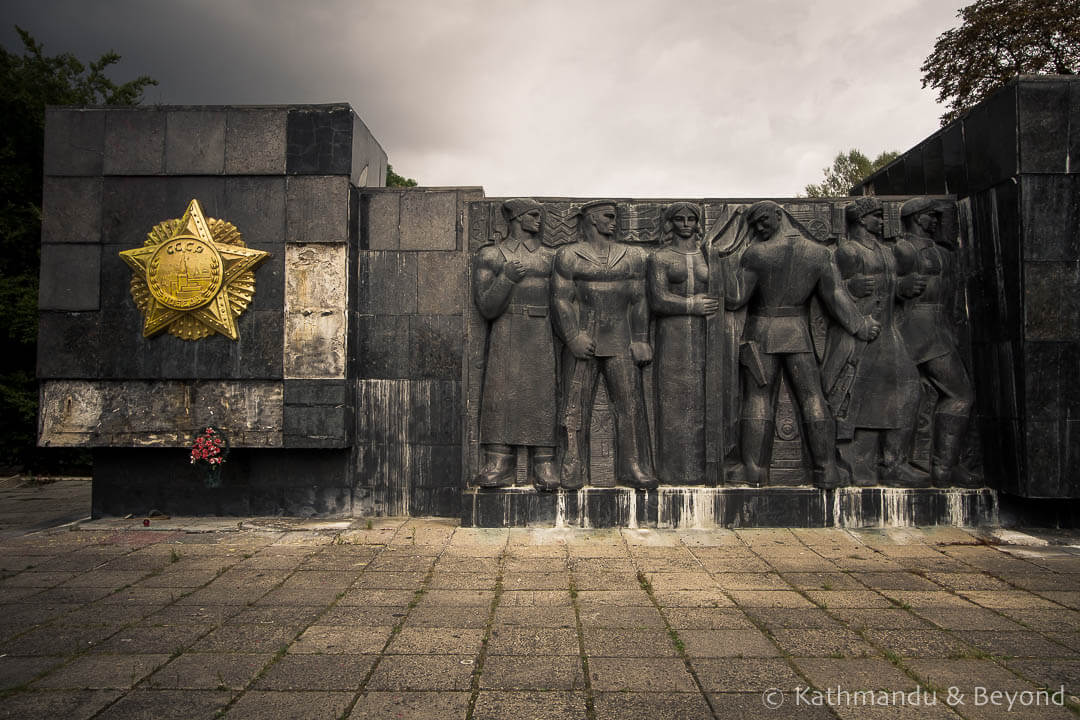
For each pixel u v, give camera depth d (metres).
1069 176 7.09
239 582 5.81
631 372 7.51
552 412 7.45
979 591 5.52
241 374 8.11
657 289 7.53
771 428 7.62
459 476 8.45
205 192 8.23
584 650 4.31
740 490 7.47
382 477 8.47
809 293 7.60
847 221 7.84
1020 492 7.10
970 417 7.80
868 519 7.50
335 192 8.18
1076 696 3.70
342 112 8.23
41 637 4.55
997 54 15.69
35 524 8.62
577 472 7.45
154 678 3.91
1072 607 5.14
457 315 8.52
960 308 7.84
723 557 6.50
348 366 8.22
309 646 4.38
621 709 3.54
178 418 8.14
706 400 7.57
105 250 8.20
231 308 8.09
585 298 7.46
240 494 8.48
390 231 8.59
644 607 5.12
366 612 5.03
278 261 8.17
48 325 8.16
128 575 6.04
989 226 7.51
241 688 3.78
